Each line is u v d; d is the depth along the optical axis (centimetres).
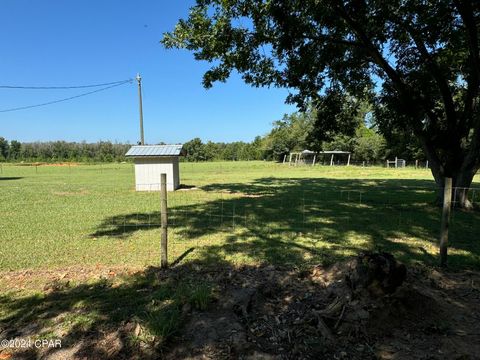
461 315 361
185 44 1281
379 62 1101
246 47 1218
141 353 293
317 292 411
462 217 936
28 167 4475
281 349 301
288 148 6356
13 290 429
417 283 436
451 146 1109
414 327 333
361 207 1112
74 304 385
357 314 340
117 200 1258
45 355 295
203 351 295
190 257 562
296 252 588
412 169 3994
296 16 973
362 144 5469
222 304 375
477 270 501
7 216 932
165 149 1636
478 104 1053
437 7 983
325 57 1127
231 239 682
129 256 568
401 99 1120
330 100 1360
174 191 1590
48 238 689
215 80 1335
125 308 372
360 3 923
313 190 1662
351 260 456
